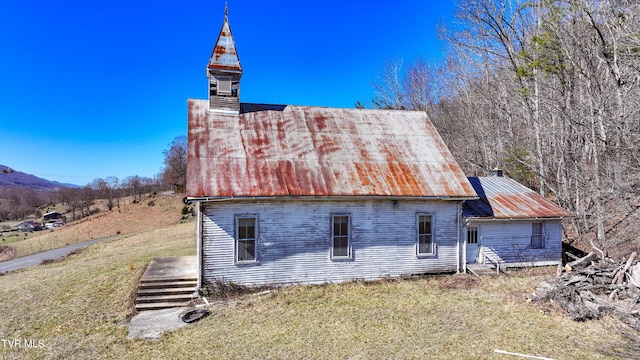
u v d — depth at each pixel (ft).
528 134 82.94
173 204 186.91
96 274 54.54
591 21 59.62
